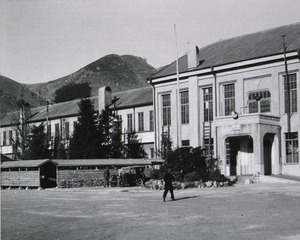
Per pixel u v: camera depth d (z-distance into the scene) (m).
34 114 79.81
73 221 17.17
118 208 21.66
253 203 21.66
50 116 75.94
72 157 52.44
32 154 56.28
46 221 17.52
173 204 22.81
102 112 56.31
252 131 40.66
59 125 74.38
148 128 60.03
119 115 64.44
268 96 44.72
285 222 14.76
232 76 47.72
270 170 43.50
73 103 79.88
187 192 31.58
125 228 14.62
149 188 37.34
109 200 27.12
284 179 37.94
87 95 166.75
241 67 46.78
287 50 42.56
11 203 26.81
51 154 58.31
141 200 26.25
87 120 53.16
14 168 47.09
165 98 55.47
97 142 52.47
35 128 59.31
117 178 43.59
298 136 42.00
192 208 20.38
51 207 23.55
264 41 48.66
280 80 43.59
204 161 38.88
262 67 45.06
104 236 13.15
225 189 32.56
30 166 44.66
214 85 49.22
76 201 27.12
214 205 21.38
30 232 14.67
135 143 58.66
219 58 50.47
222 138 43.19
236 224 14.66
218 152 44.25
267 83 44.62
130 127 62.81
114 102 64.19
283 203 21.25
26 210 22.33
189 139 51.91
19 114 86.00
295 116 42.38
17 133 68.12
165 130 54.94
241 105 46.62
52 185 45.44
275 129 42.50
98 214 19.28
